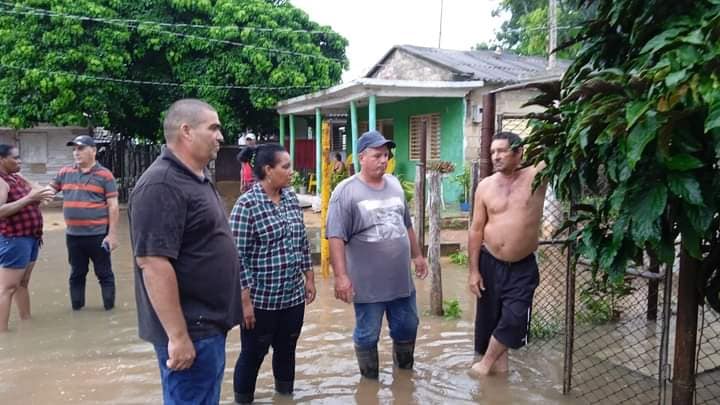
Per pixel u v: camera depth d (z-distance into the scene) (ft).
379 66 62.90
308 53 64.34
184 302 9.85
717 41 8.06
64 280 27.48
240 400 13.88
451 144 50.90
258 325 13.35
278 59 63.00
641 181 9.02
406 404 13.92
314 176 65.16
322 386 15.03
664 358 12.06
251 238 13.15
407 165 57.00
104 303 22.45
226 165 74.95
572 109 10.36
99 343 18.47
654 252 10.19
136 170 69.72
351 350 17.74
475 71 49.83
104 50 58.80
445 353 17.42
